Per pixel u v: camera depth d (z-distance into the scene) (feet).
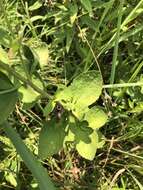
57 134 0.81
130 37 1.09
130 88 1.04
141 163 1.01
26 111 1.07
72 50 1.12
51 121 0.81
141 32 1.09
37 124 1.07
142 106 1.01
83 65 1.08
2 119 0.67
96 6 1.08
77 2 1.11
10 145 1.01
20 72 0.77
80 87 0.80
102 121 0.81
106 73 1.10
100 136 0.93
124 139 1.02
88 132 0.81
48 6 1.16
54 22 1.15
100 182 1.02
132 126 1.03
